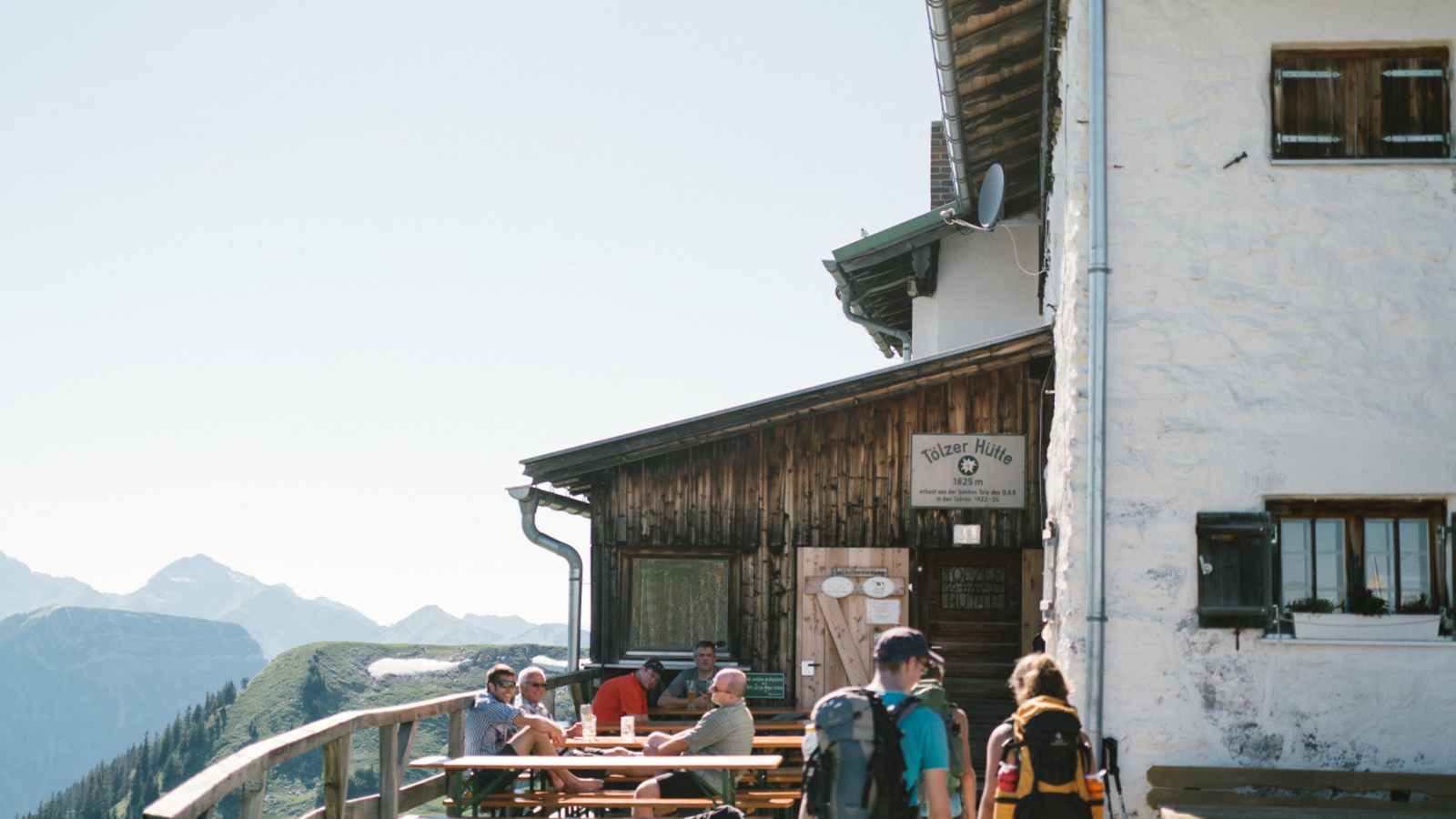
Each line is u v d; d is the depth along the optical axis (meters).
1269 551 8.98
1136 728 8.96
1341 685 8.91
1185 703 8.95
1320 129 9.33
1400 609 9.03
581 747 10.71
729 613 13.94
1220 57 9.29
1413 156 9.27
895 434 13.84
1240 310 9.14
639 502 14.12
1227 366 9.12
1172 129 9.27
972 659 13.75
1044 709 6.11
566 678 12.89
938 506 13.72
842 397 13.54
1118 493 9.11
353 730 8.44
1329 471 9.02
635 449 13.78
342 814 8.30
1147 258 9.21
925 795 5.36
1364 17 9.20
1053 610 10.70
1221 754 8.91
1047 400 13.66
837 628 13.70
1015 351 13.08
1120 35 9.34
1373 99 9.32
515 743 9.88
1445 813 8.39
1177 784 8.77
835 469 13.88
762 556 13.91
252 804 6.43
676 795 9.30
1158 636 9.00
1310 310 9.12
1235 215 9.20
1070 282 9.86
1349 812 8.38
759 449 14.01
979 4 12.16
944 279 17.45
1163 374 9.15
